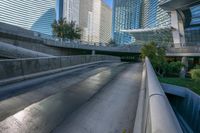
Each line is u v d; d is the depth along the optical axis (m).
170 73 31.95
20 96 5.67
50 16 76.06
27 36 32.97
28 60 8.77
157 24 75.69
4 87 6.62
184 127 13.70
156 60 29.75
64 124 3.79
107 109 4.75
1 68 7.11
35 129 3.55
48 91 6.48
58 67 11.91
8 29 28.98
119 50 45.56
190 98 15.83
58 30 63.47
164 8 48.12
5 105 4.79
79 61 16.19
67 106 4.91
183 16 49.53
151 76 3.65
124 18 109.12
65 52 43.78
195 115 13.23
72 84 7.90
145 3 95.00
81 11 104.69
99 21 124.06
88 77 10.10
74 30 66.00
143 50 31.22
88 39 111.25
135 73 12.62
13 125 3.68
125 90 7.01
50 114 4.31
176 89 19.44
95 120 4.03
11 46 16.81
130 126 3.72
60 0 98.94
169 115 1.40
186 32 54.28
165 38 61.09
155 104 1.70
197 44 36.66
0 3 56.84
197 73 19.20
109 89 7.15
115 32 115.06
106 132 3.48
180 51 35.31
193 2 41.75
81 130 3.55
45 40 37.81
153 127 1.23
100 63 22.45
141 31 65.88
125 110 4.70
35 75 9.11
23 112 4.37
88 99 5.66
